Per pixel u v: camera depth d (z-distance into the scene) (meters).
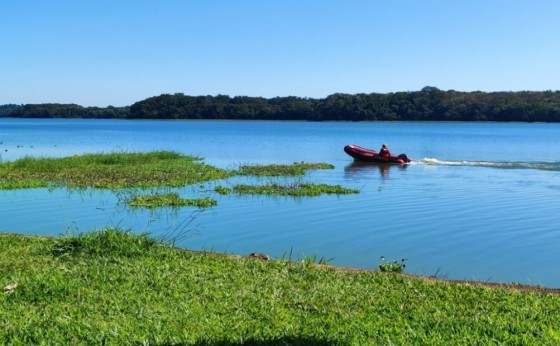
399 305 6.92
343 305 6.88
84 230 13.38
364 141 63.78
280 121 176.38
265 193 19.67
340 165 32.28
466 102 142.38
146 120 196.50
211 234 13.17
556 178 25.23
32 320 6.13
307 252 11.52
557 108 129.75
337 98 160.00
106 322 6.14
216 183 22.70
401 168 30.39
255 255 9.78
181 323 6.14
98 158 30.95
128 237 9.44
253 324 6.14
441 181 24.00
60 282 7.29
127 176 24.23
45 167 27.02
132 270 8.05
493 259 11.08
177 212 16.05
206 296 7.08
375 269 10.03
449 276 9.91
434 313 6.68
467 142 61.19
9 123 167.62
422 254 11.41
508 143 59.00
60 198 18.58
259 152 45.78
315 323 6.22
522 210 16.45
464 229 13.79
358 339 5.75
